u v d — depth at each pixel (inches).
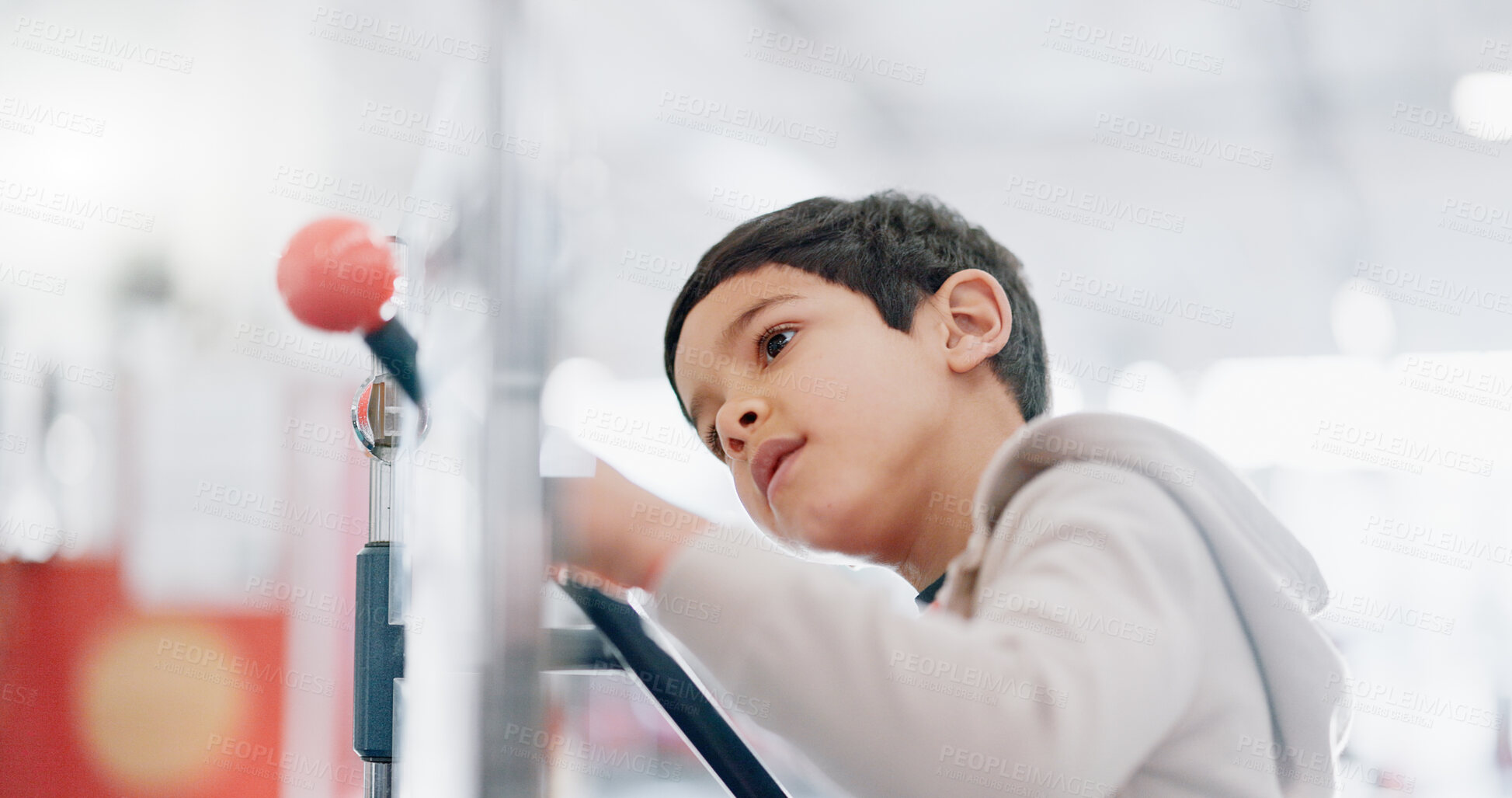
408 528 16.4
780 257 27.1
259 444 55.7
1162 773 20.5
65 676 51.2
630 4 65.4
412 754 15.1
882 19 70.1
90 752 50.9
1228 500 23.3
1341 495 88.1
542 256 13.2
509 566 12.7
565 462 14.9
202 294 57.0
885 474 25.5
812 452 25.2
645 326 69.3
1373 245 89.6
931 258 28.3
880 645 18.6
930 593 25.6
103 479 53.8
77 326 55.1
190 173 57.4
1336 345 90.4
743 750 17.3
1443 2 71.9
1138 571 20.2
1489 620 81.8
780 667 18.5
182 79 57.1
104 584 52.6
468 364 13.5
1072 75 78.8
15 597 51.4
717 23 68.2
